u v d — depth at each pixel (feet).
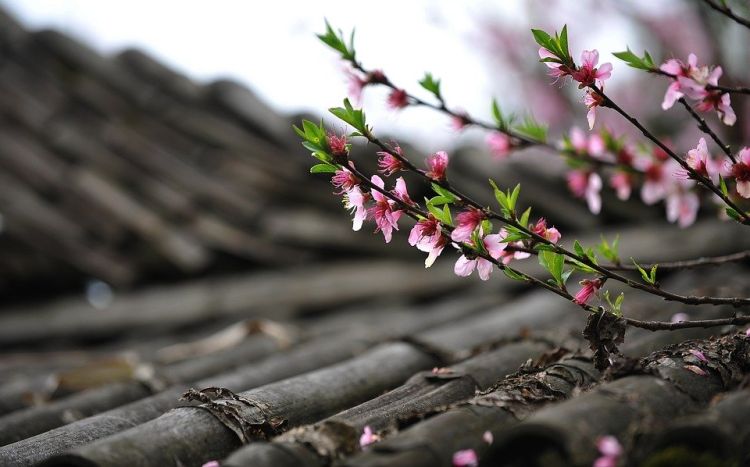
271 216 14.55
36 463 5.41
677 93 5.05
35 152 15.20
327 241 14.28
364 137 4.91
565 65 5.02
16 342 14.48
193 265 14.33
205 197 14.80
